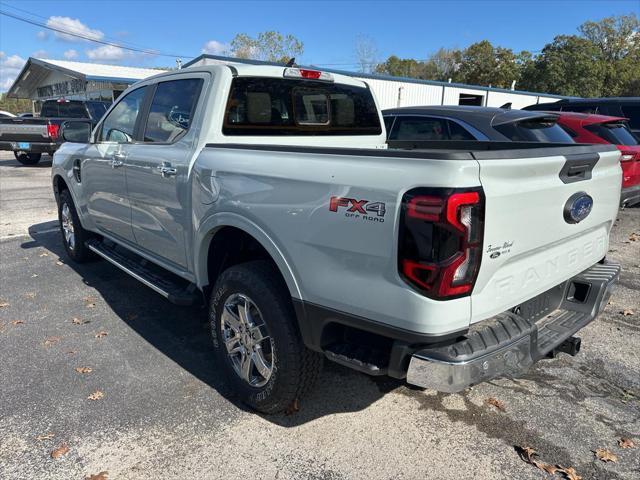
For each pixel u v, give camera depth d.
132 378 3.50
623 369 3.64
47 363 3.70
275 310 2.78
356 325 2.40
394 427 2.98
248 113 3.55
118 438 2.87
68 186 5.52
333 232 2.41
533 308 2.85
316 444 2.83
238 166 2.94
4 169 15.59
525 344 2.42
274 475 2.59
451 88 26.08
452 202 2.02
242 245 3.32
